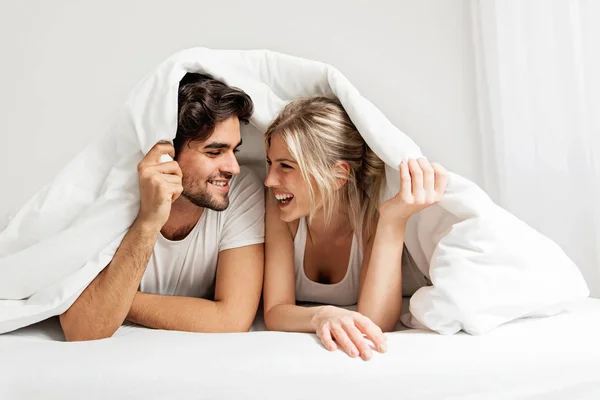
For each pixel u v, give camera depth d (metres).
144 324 1.16
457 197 1.08
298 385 0.82
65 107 1.85
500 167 1.63
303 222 1.27
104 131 1.16
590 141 1.31
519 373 0.83
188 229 1.25
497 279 0.99
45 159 1.84
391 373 0.83
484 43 1.67
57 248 1.07
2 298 1.08
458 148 1.75
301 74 1.25
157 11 1.83
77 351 0.88
